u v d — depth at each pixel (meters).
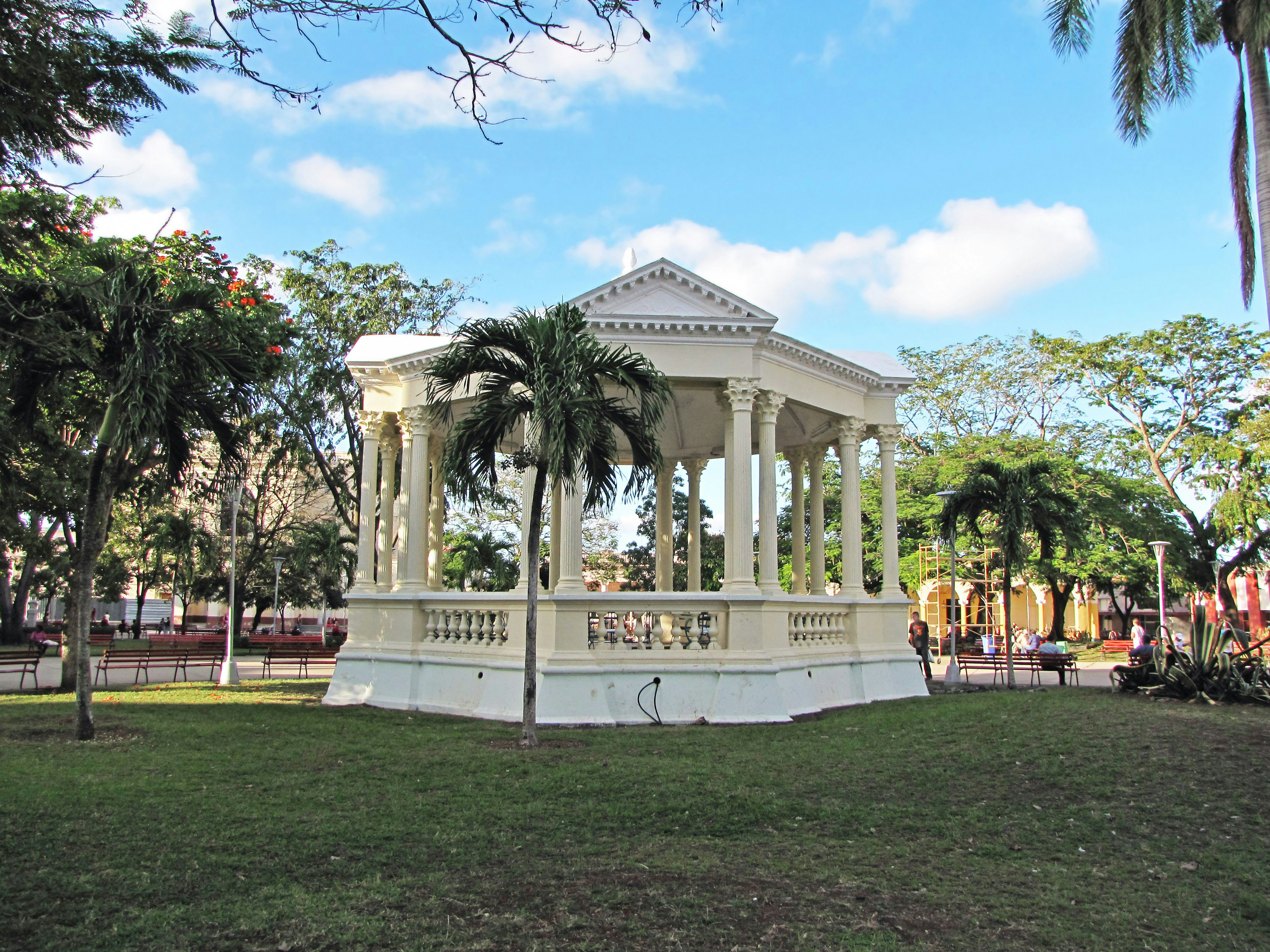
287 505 38.16
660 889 6.52
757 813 8.69
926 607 42.47
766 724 14.90
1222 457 33.59
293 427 27.52
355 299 28.56
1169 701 14.46
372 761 11.05
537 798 9.18
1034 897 6.61
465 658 16.50
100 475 13.02
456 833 7.79
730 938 5.66
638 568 40.88
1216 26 15.76
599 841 7.72
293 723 14.66
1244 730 11.67
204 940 5.33
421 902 6.09
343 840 7.47
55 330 11.19
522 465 12.70
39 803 8.34
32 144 8.73
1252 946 5.80
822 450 21.67
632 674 15.23
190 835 7.43
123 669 26.83
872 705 17.56
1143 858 7.62
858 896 6.51
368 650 18.31
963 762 10.95
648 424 12.12
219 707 17.00
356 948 5.29
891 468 20.38
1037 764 10.63
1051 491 21.89
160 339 12.26
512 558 38.28
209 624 54.25
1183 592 37.84
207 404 13.72
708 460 23.61
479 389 12.38
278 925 5.59
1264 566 37.38
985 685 23.00
